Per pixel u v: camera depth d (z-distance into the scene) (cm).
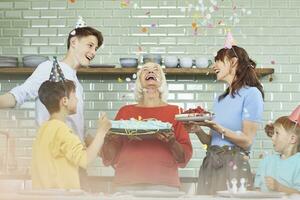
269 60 526
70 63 351
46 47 533
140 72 340
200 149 512
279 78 524
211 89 522
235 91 334
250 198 207
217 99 346
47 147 266
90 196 205
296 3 530
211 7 529
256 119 328
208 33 529
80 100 340
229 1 530
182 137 329
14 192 218
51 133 266
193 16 530
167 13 532
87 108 524
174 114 334
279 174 316
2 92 525
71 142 259
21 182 414
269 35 528
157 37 530
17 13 535
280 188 261
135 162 319
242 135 322
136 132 306
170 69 504
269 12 530
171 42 529
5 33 534
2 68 506
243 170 322
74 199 197
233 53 338
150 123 307
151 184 317
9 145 467
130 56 529
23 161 521
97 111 523
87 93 524
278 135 322
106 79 525
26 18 535
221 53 340
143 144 321
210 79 522
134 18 532
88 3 534
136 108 337
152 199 198
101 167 512
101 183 478
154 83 336
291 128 320
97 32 356
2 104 330
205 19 530
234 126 332
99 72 507
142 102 341
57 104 289
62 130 265
